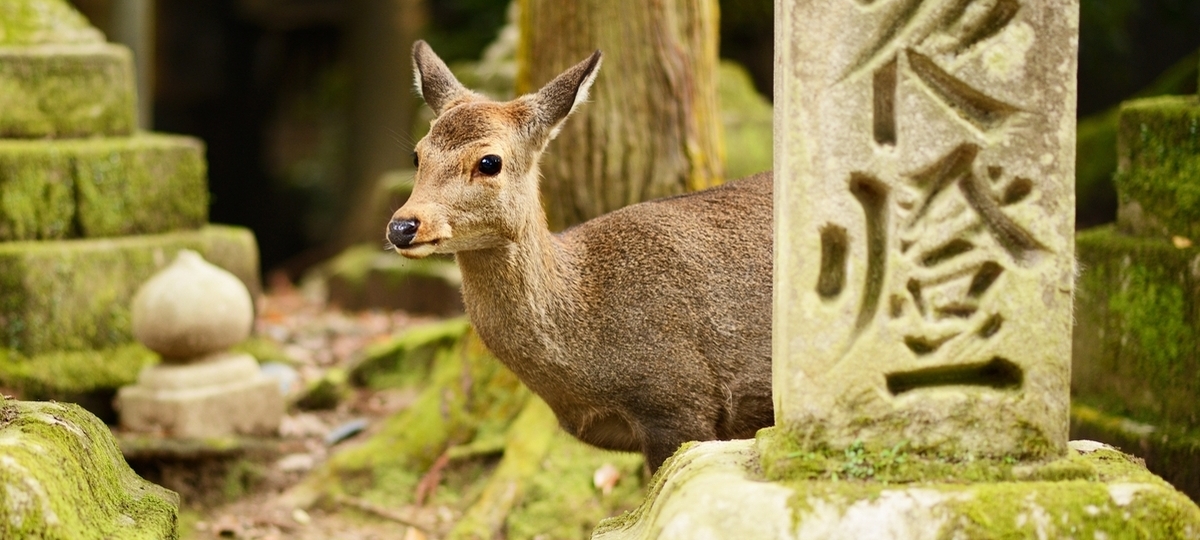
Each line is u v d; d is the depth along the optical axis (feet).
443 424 37.91
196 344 37.88
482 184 26.21
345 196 93.15
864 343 19.11
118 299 41.91
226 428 38.29
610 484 34.06
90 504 20.68
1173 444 30.01
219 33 115.03
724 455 20.71
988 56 18.81
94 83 43.73
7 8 43.52
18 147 41.11
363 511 35.91
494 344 27.91
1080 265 34.71
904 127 18.88
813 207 19.03
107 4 64.39
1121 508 18.44
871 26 18.78
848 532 18.24
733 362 27.94
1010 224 19.07
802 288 19.17
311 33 118.93
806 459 19.12
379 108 89.81
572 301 27.66
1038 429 19.22
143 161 43.80
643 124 36.40
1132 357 32.58
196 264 38.70
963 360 19.17
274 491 37.14
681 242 28.30
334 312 61.46
